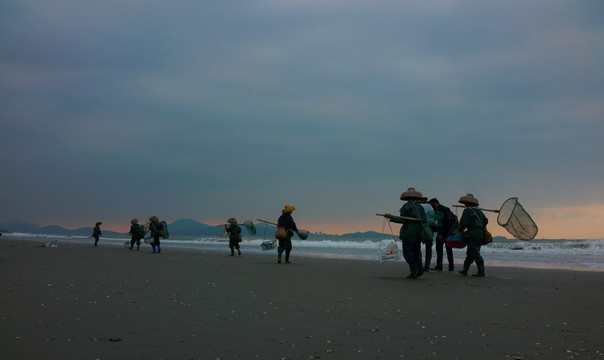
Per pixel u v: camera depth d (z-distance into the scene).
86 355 3.89
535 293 8.19
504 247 37.62
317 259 18.48
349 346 4.39
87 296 7.17
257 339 4.62
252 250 29.53
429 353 4.18
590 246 34.84
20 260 14.34
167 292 7.83
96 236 29.89
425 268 12.91
